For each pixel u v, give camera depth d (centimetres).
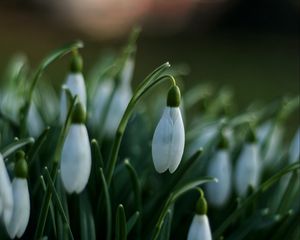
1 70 136
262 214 46
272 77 149
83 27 196
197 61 164
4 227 42
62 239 41
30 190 44
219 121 50
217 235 44
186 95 64
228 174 47
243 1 196
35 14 201
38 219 42
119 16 200
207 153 49
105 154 50
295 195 49
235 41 188
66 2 201
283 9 193
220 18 199
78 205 43
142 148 50
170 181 45
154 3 200
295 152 49
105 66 53
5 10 201
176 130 40
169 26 200
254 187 48
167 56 169
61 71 136
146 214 45
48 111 56
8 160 45
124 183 46
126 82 50
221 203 47
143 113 54
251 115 52
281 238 47
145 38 189
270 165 52
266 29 196
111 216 44
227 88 137
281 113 51
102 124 49
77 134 41
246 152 47
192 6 199
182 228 46
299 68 159
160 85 78
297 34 192
